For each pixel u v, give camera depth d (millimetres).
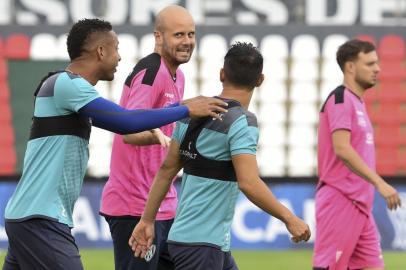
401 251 46375
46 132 20781
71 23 55062
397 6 55844
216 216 20703
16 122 53406
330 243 27734
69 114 20766
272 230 46625
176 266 21031
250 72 20828
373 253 27891
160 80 24781
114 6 55156
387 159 54250
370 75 27969
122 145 24891
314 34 54656
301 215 47031
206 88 54062
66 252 20719
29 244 20719
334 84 54844
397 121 54688
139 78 24656
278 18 55844
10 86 53750
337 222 27656
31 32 54281
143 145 23391
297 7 55844
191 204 20781
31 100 53719
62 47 54250
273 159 54281
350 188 27578
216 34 54219
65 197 20953
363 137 27781
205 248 20578
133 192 24875
